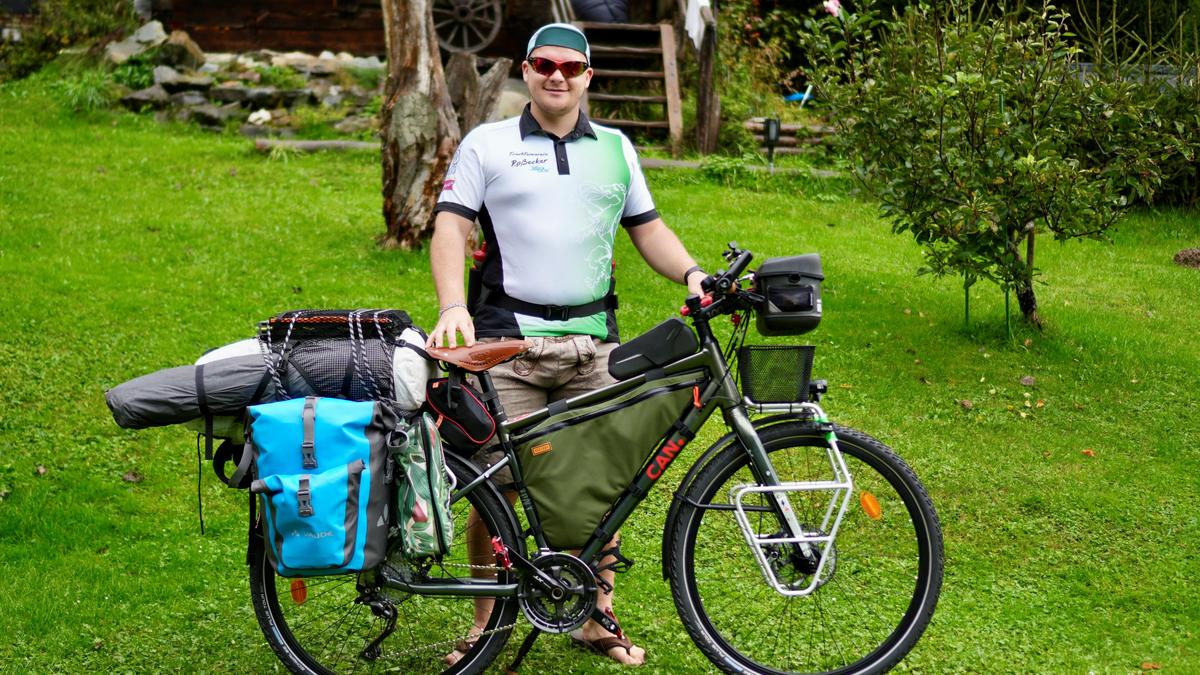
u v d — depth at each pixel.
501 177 3.28
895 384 5.90
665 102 11.76
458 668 3.26
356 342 3.03
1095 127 6.20
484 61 13.27
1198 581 4.07
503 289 3.31
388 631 3.33
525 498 3.21
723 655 3.23
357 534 2.88
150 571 4.09
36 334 5.98
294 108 12.07
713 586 3.46
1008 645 3.63
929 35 6.54
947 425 5.45
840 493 3.34
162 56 12.48
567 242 3.29
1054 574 4.14
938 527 3.24
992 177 6.00
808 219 9.13
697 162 10.73
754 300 3.15
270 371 2.98
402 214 7.66
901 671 3.45
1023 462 5.06
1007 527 4.49
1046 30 6.55
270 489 2.84
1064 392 5.83
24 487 4.67
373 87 12.53
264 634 3.34
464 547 3.34
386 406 2.99
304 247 7.72
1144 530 4.46
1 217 7.86
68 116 11.59
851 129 6.72
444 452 3.20
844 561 3.49
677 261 3.46
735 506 3.18
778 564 3.22
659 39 12.63
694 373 3.24
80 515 4.48
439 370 3.25
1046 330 6.59
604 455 3.19
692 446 5.13
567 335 3.32
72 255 7.17
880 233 8.79
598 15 12.71
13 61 13.33
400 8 7.57
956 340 6.48
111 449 5.02
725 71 12.73
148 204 8.55
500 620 3.24
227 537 4.37
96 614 3.77
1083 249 8.60
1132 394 5.81
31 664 3.47
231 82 12.25
